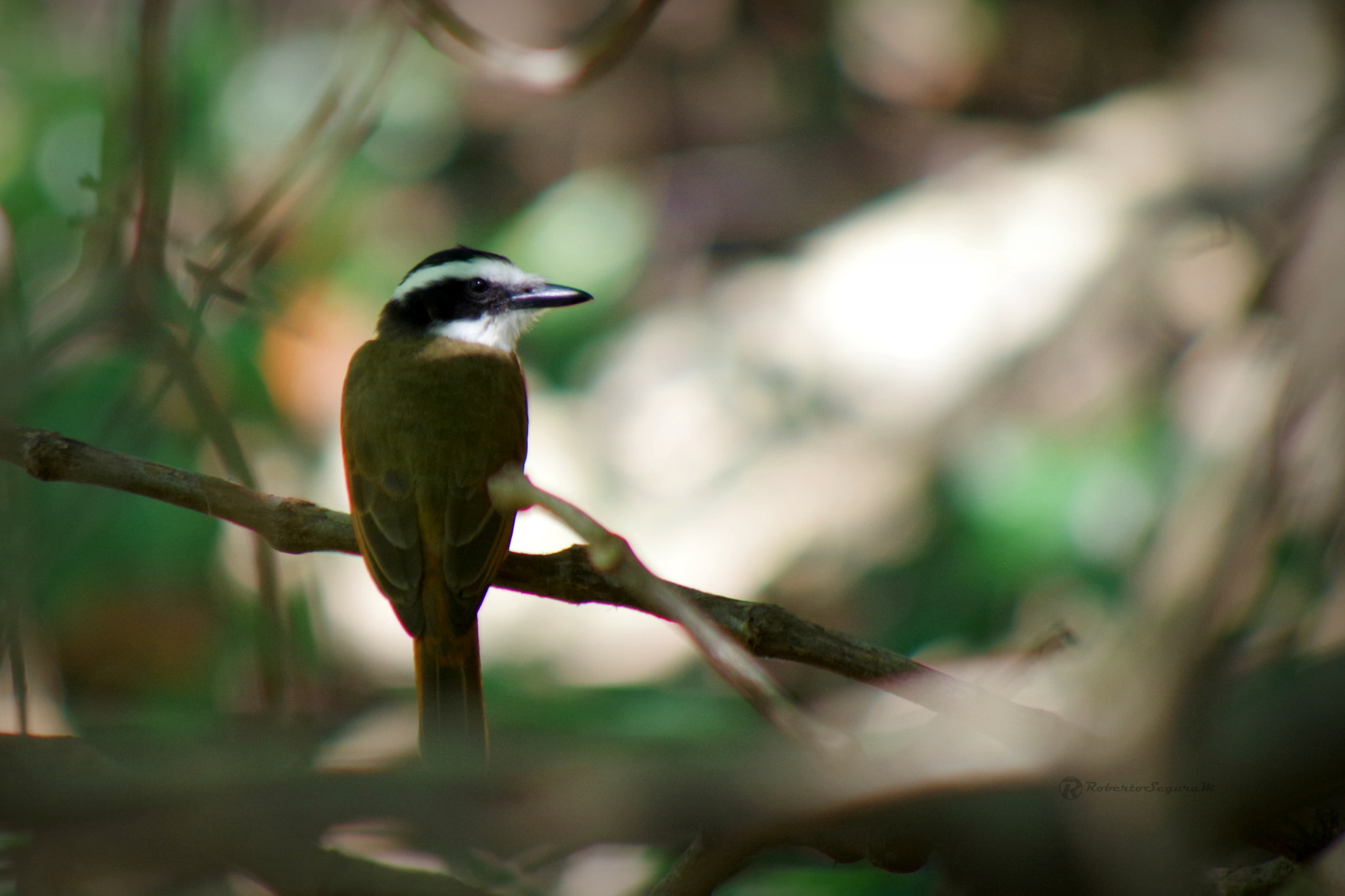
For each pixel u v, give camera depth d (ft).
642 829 8.67
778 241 61.62
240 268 31.01
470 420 27.96
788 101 64.90
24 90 47.55
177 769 8.93
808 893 24.31
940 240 49.73
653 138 63.82
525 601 44.37
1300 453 13.28
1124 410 43.42
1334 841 16.38
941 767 9.15
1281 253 17.53
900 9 65.57
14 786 8.81
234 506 23.52
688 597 19.16
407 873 14.65
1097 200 49.42
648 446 49.24
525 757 9.98
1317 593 14.56
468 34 31.32
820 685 36.94
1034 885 8.78
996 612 41.04
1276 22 53.52
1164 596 11.48
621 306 54.65
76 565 37.42
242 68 50.39
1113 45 62.18
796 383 49.06
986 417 45.39
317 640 37.63
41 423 33.81
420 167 61.11
